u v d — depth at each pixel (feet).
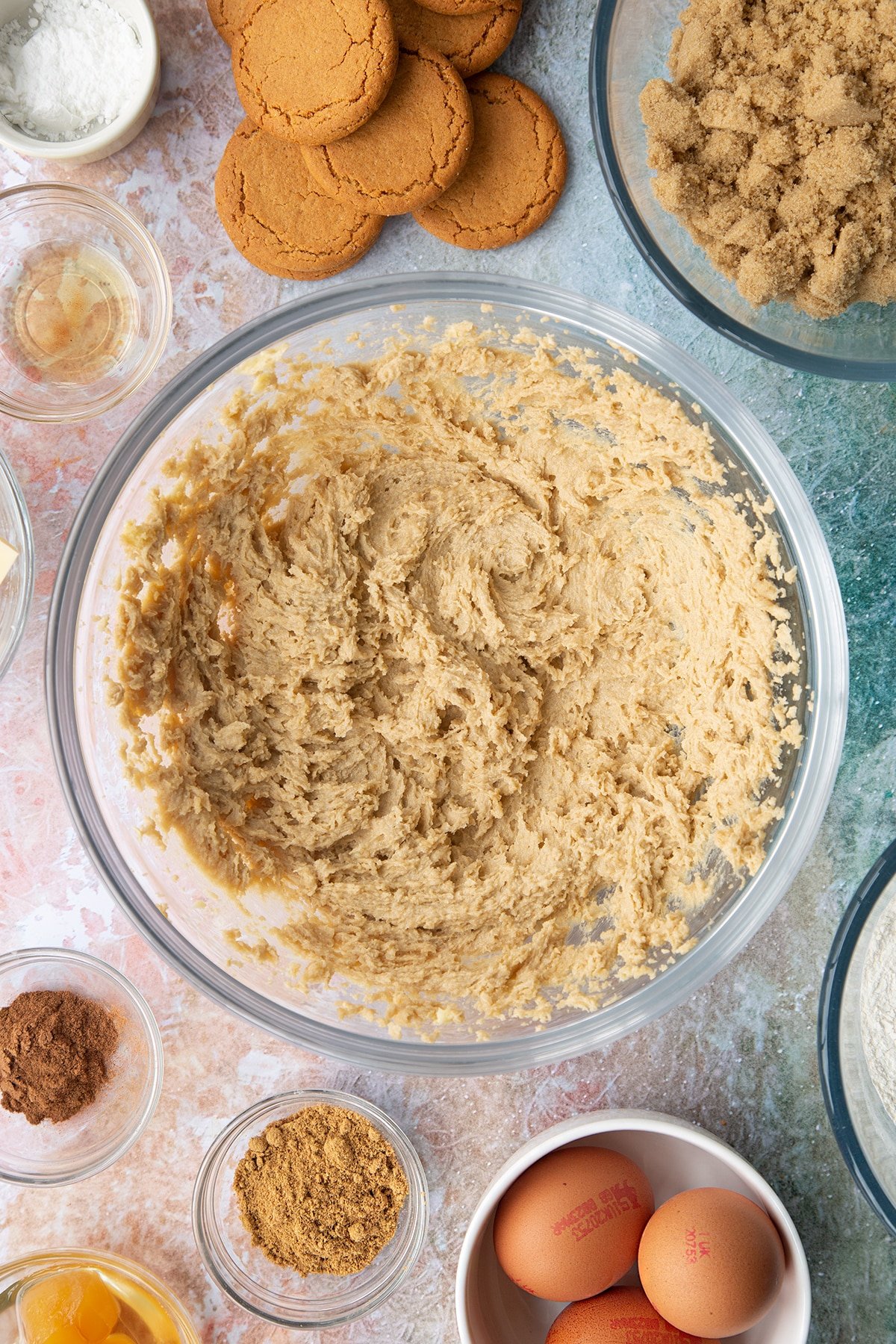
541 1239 1.82
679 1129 1.82
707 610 1.94
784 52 1.79
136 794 1.86
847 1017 1.87
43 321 1.96
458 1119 1.98
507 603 1.98
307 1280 1.99
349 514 1.94
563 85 1.92
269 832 1.94
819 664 1.88
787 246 1.82
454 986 1.93
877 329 1.89
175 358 1.95
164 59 1.92
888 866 1.83
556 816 1.96
